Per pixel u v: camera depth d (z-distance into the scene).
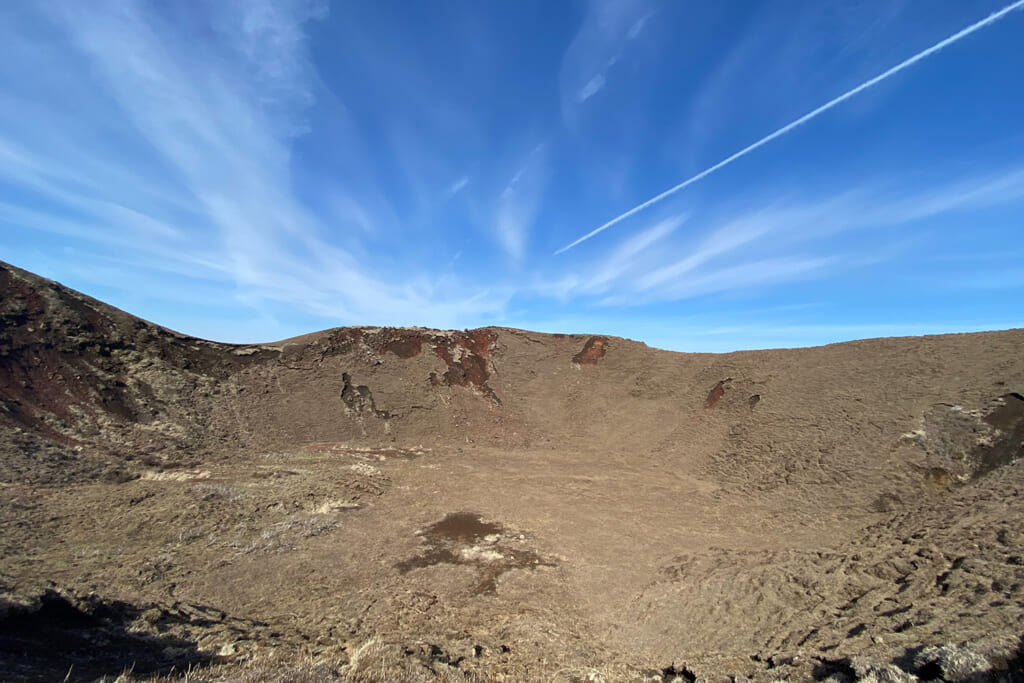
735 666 10.34
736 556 19.14
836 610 13.05
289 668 9.02
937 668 7.38
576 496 28.22
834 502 24.44
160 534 18.94
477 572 18.16
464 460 36.12
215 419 35.53
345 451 35.47
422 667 9.97
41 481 22.03
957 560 13.67
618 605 15.82
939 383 30.59
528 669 10.90
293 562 17.88
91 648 9.39
